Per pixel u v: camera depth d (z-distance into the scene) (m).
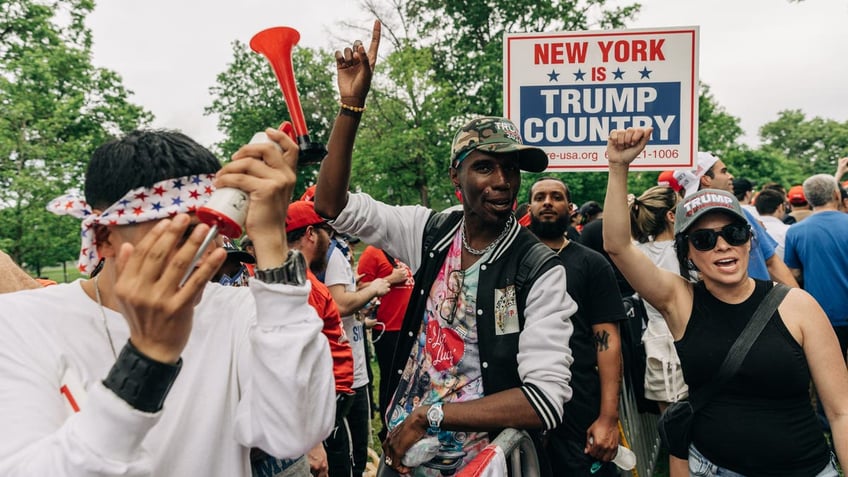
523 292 1.83
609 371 2.71
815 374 2.09
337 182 2.03
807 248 4.64
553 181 3.09
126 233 1.01
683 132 3.12
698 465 2.27
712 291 2.27
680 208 2.33
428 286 2.01
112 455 0.84
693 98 3.10
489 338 1.84
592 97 3.20
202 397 1.14
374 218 2.12
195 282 0.85
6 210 15.69
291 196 1.05
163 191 1.00
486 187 1.87
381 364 4.84
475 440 1.90
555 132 3.24
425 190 33.34
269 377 1.03
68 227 16.12
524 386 1.72
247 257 1.38
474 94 31.84
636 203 3.95
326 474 2.35
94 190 1.03
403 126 32.12
